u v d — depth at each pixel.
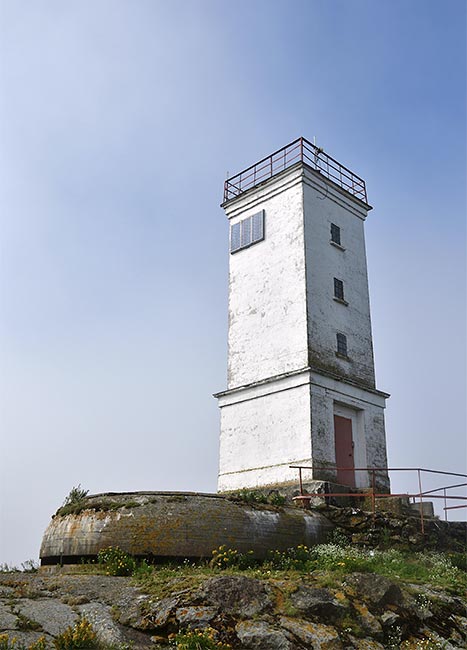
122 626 12.11
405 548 19.11
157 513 17.31
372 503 20.30
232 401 26.27
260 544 17.64
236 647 11.41
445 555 19.19
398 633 12.55
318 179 27.81
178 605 12.35
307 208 26.84
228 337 27.72
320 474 22.67
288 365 24.91
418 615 13.32
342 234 28.39
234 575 14.13
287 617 12.17
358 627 12.27
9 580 15.44
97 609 12.71
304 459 22.91
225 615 12.13
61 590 14.15
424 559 17.95
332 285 26.80
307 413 23.34
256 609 12.29
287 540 18.20
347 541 19.22
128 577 15.00
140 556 16.61
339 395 24.78
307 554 17.30
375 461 25.50
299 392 23.91
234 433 25.75
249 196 29.19
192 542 16.86
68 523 18.08
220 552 16.70
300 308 25.23
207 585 12.88
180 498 18.00
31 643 10.92
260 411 25.06
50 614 12.37
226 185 30.95
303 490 21.67
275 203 27.92
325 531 19.42
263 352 26.03
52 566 17.73
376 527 19.64
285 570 15.80
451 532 21.41
